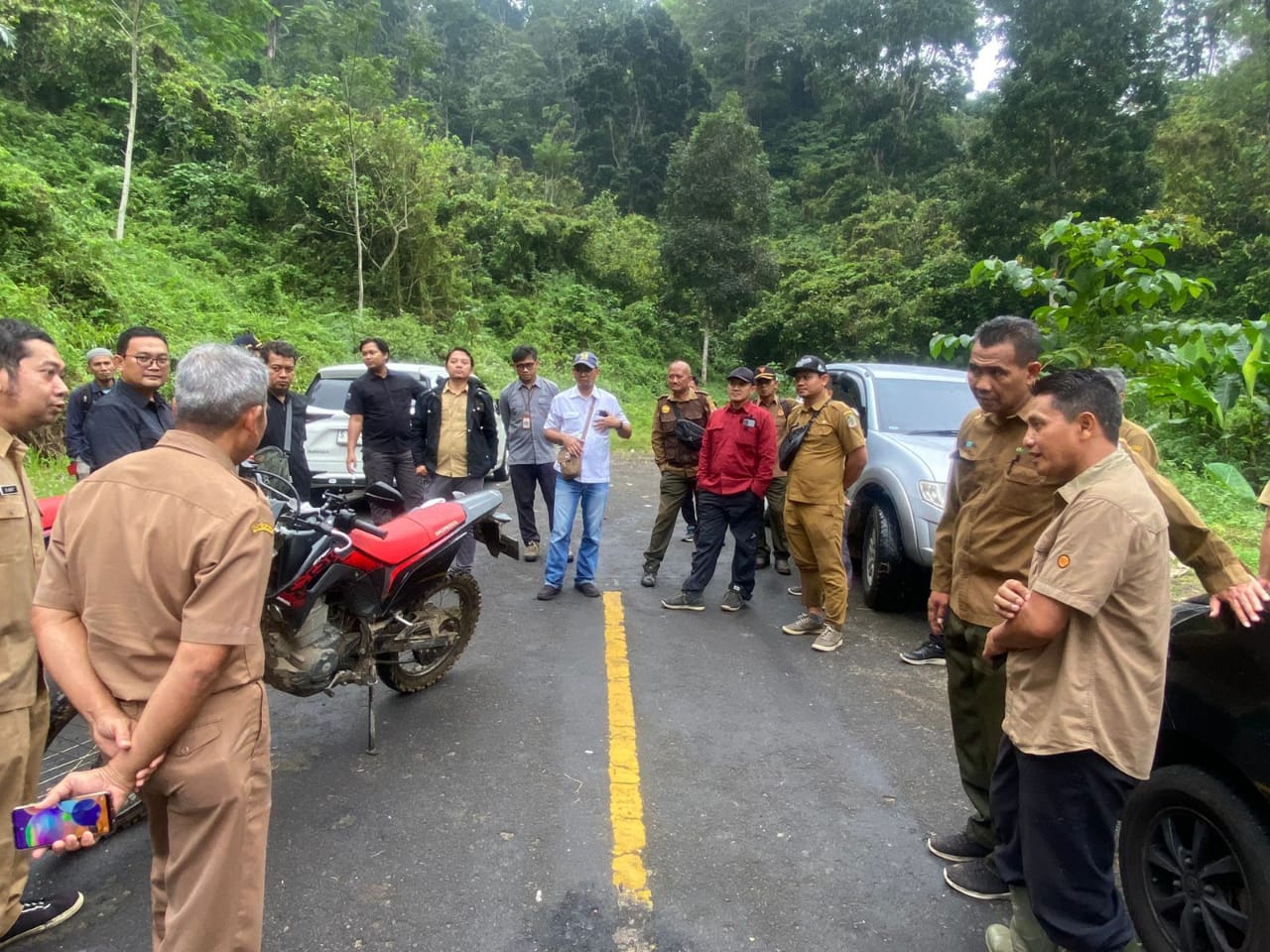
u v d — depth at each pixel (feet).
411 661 14.16
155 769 5.73
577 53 173.88
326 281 63.10
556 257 92.07
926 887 8.84
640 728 12.50
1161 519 6.31
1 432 7.45
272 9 56.80
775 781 11.00
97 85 64.44
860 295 83.15
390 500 12.00
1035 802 6.59
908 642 16.94
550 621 17.51
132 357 11.51
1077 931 6.49
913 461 18.28
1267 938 6.36
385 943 7.79
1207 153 92.12
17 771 7.35
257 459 13.94
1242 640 7.02
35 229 37.32
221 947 5.96
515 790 10.61
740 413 17.97
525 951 7.72
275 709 13.01
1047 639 6.31
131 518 5.76
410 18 168.45
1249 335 23.39
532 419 22.07
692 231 91.15
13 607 7.32
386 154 65.21
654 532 20.47
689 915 8.27
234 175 64.34
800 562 16.87
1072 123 78.43
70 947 7.75
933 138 152.25
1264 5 94.22
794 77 189.47
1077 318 23.89
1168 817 7.55
